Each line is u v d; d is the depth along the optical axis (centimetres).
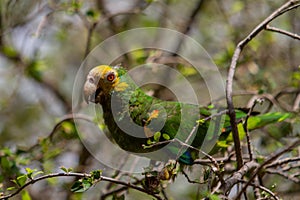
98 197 1162
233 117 793
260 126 998
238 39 1422
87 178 772
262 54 1402
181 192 1277
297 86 1220
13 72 1490
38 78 1427
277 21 1423
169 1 1622
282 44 1431
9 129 1559
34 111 1598
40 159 1138
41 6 1384
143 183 860
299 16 1434
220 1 1503
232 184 750
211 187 819
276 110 1180
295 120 1071
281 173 945
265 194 803
